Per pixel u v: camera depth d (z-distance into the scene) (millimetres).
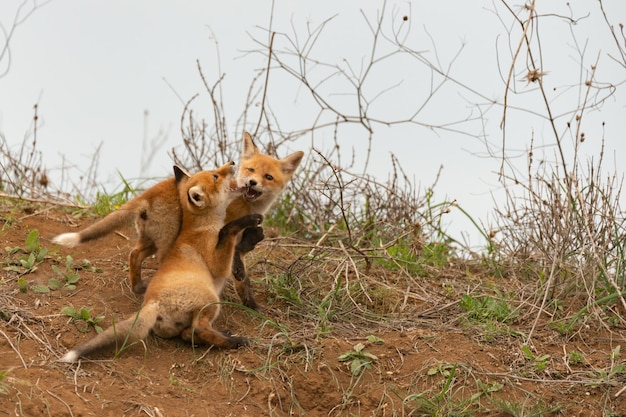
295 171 21625
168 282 14523
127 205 15570
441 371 14570
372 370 14656
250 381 13969
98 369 13555
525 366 15172
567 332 16438
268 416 13422
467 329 16266
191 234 15422
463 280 19688
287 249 20156
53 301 15398
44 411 12109
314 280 18250
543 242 19484
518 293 18422
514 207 20500
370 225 21328
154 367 13992
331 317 16719
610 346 16047
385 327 16422
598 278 18062
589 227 17750
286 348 14750
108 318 15156
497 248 20797
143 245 15875
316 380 14281
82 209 20828
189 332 14547
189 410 13008
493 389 14359
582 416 14023
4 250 17141
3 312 14547
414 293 18391
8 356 13477
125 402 12820
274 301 17172
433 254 20781
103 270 17016
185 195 15523
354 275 18766
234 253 16047
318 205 22266
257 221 15344
